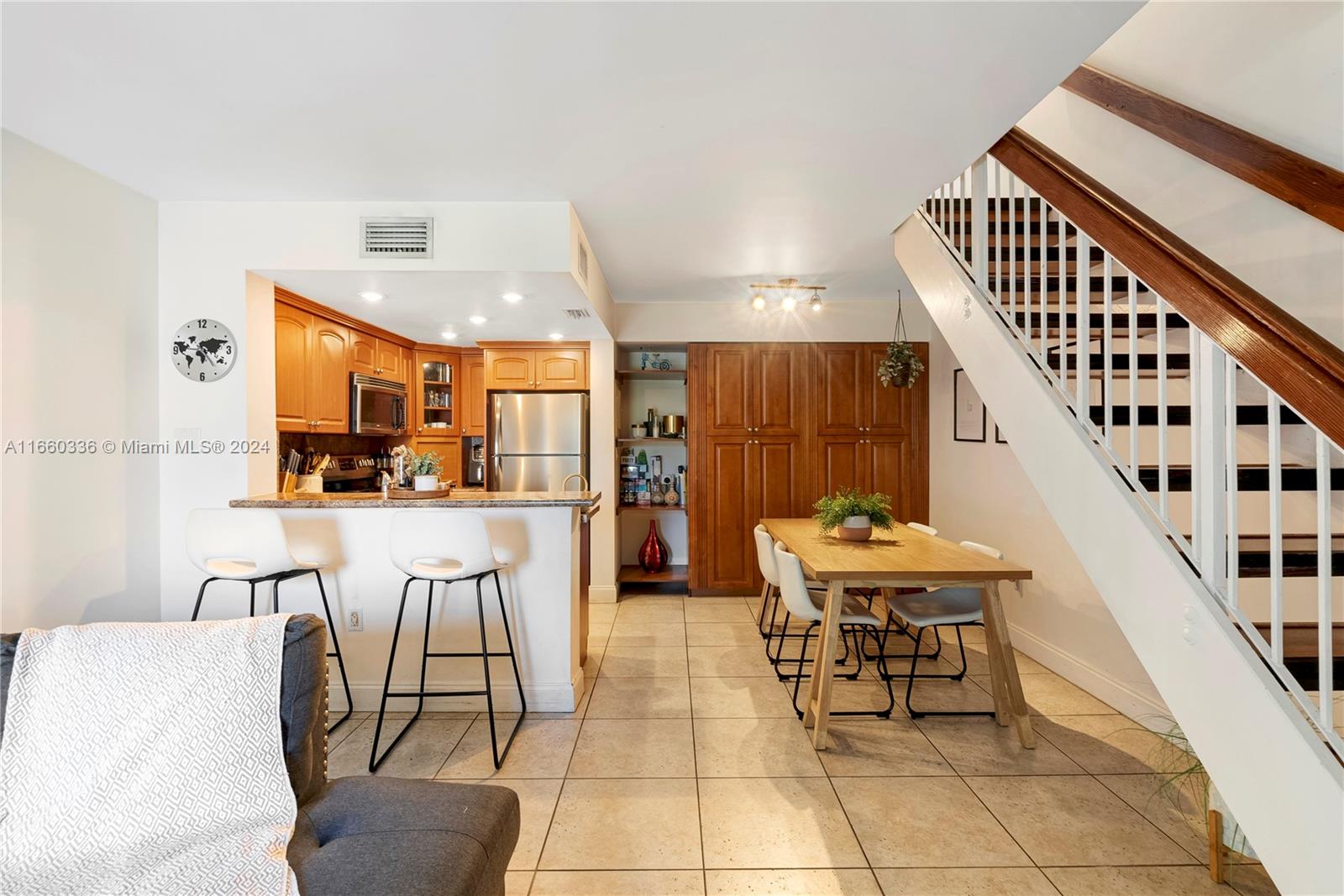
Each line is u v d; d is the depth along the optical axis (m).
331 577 2.91
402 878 1.17
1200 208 2.20
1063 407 1.97
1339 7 1.73
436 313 3.77
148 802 1.27
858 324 4.92
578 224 2.95
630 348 5.41
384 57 1.68
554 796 2.22
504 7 1.47
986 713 2.88
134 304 2.65
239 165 2.37
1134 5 1.45
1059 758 2.49
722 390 4.95
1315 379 1.19
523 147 2.21
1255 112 1.99
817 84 1.80
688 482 5.00
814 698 2.79
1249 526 2.12
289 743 1.41
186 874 1.16
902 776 2.36
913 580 2.62
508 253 2.75
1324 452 1.21
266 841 1.25
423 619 2.93
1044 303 2.04
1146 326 2.44
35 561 2.22
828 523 3.47
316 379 3.58
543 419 4.86
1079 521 1.86
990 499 4.02
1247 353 1.32
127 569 2.62
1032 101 1.89
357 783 1.50
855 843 1.96
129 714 1.32
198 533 2.42
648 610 4.66
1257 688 1.34
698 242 3.30
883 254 3.53
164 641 1.40
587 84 1.81
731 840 1.98
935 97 1.87
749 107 1.93
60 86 1.82
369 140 2.17
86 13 1.48
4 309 2.11
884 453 4.95
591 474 4.85
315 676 1.48
